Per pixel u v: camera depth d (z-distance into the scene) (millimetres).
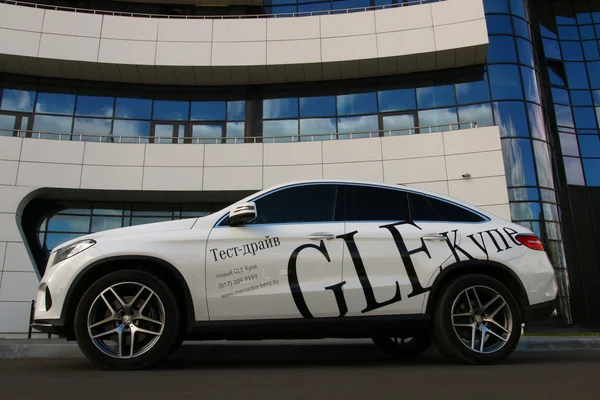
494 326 4480
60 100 15906
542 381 3494
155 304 4242
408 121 15734
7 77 15719
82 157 14172
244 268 4305
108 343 4781
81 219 15148
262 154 14492
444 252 4504
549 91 17625
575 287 15984
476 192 13445
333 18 15578
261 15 16359
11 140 13922
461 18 14906
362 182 4848
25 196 13734
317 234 4449
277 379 3648
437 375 3814
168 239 4336
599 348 7465
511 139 14820
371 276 4387
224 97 16594
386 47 15141
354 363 5004
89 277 4297
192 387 3260
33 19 14977
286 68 15570
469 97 15414
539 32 18172
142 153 14391
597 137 17641
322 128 16141
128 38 15328
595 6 19094
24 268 13320
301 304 4277
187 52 15383
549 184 14758
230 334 4336
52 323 4078
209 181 14336
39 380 3570
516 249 4637
